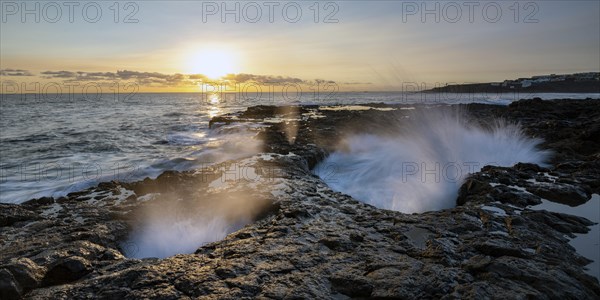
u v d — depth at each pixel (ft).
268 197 25.44
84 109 164.55
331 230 19.54
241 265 15.35
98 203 26.12
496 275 13.73
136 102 261.65
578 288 13.17
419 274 14.15
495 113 84.12
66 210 24.41
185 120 109.70
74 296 13.64
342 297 13.21
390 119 69.82
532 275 13.57
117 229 21.52
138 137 74.69
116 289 13.85
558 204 24.34
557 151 41.78
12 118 114.01
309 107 136.77
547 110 85.61
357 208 24.22
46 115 126.82
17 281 14.28
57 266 15.61
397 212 23.15
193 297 13.17
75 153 57.67
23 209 24.17
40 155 56.03
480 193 26.66
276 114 110.52
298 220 21.07
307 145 46.70
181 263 15.99
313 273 14.64
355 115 78.64
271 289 13.43
